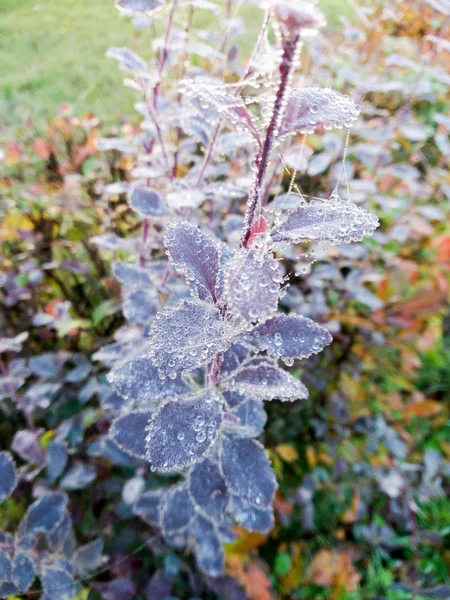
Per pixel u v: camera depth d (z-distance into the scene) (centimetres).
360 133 34
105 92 57
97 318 34
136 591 28
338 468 33
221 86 12
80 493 31
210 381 16
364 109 35
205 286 14
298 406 35
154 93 26
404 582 30
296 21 9
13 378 29
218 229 33
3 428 35
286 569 30
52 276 39
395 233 34
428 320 37
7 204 38
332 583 29
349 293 35
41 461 30
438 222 40
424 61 35
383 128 35
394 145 37
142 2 21
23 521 24
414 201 35
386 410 36
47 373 32
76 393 35
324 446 34
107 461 32
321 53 36
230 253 16
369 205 39
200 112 20
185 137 39
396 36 48
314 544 31
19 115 53
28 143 46
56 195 37
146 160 28
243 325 15
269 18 13
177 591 28
